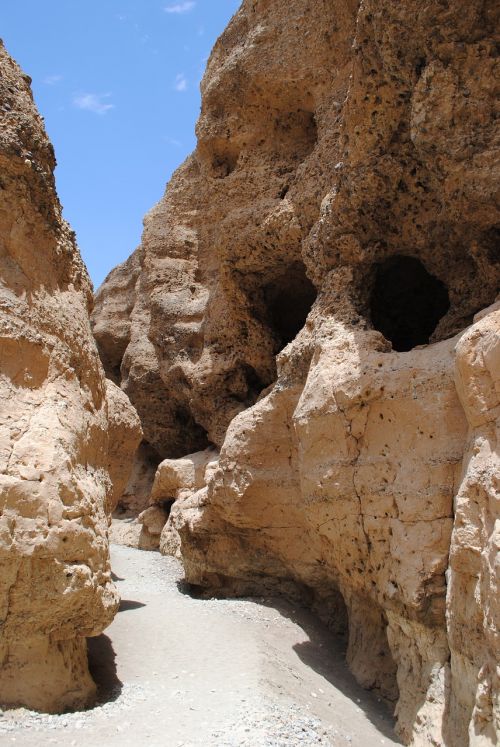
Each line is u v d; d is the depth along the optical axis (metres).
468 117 6.66
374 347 7.34
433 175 7.28
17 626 5.77
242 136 12.16
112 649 7.56
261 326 12.45
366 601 7.66
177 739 5.38
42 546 5.76
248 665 7.04
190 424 16.98
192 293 15.58
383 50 7.06
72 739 5.30
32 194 6.82
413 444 6.51
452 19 6.45
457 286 8.00
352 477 7.02
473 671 5.26
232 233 11.71
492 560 4.80
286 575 9.58
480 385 5.41
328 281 8.48
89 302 7.72
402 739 6.12
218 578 10.36
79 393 6.91
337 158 9.15
